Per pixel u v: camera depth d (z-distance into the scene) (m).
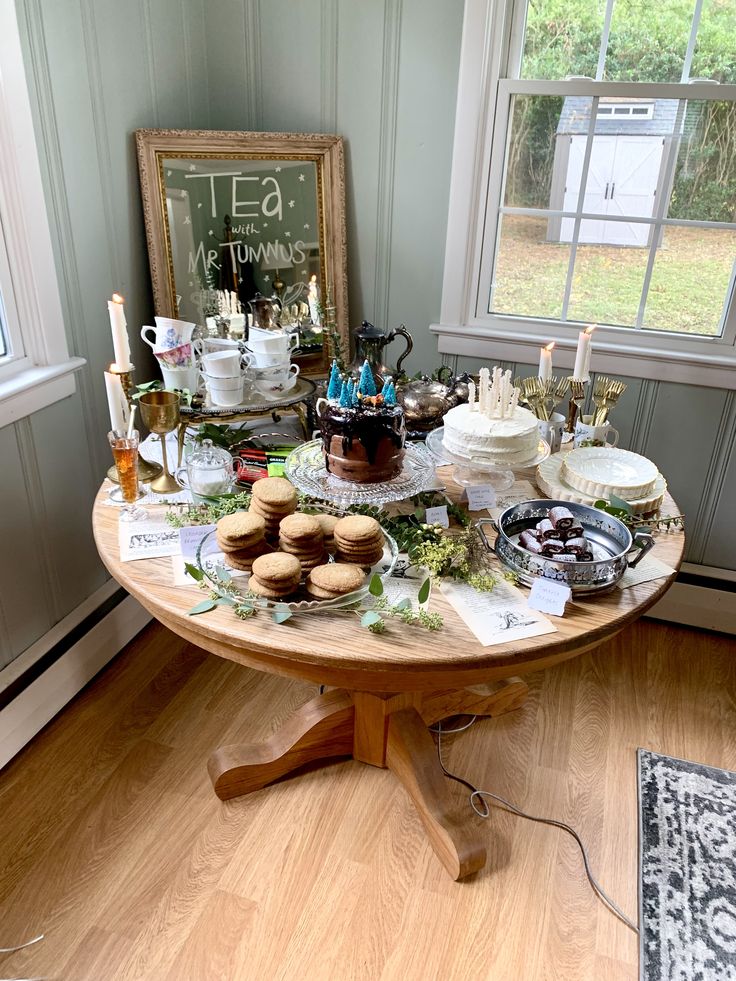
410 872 1.73
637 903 1.68
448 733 2.12
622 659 2.45
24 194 1.79
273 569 1.41
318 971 1.53
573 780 1.99
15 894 1.66
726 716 2.22
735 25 2.04
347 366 2.49
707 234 2.25
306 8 2.26
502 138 2.28
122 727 2.11
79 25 1.90
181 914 1.62
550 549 1.50
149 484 1.85
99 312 2.14
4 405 1.80
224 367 1.90
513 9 2.16
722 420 2.37
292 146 2.33
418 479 1.69
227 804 1.88
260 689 2.26
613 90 2.16
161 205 2.23
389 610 1.44
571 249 2.37
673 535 1.71
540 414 2.03
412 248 2.46
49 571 2.08
